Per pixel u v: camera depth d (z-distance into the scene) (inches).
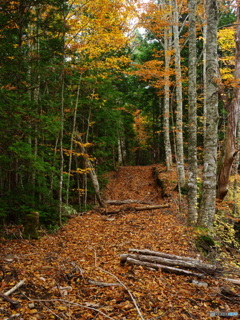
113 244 272.2
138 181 726.5
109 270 201.8
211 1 262.2
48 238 290.4
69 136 506.0
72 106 459.8
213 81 266.4
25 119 286.5
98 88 499.8
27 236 282.0
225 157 332.8
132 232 320.5
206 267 202.7
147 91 860.6
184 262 207.3
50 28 326.0
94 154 585.3
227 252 273.6
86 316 139.9
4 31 307.9
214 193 278.4
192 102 335.6
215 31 265.1
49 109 382.6
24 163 313.4
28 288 159.0
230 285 191.0
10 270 178.7
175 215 395.5
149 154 1380.4
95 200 570.6
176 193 502.6
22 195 315.6
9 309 134.6
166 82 402.0
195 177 337.1
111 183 716.7
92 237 303.1
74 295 161.6
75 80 450.9
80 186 590.9
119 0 421.7
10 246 249.1
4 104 252.7
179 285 183.2
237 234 416.8
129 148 1232.8
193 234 275.6
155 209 445.4
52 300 151.6
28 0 292.4
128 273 195.6
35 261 209.8
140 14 461.1
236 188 410.6
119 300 158.2
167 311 150.6
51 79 412.5
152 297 164.1
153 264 206.4
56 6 316.2
